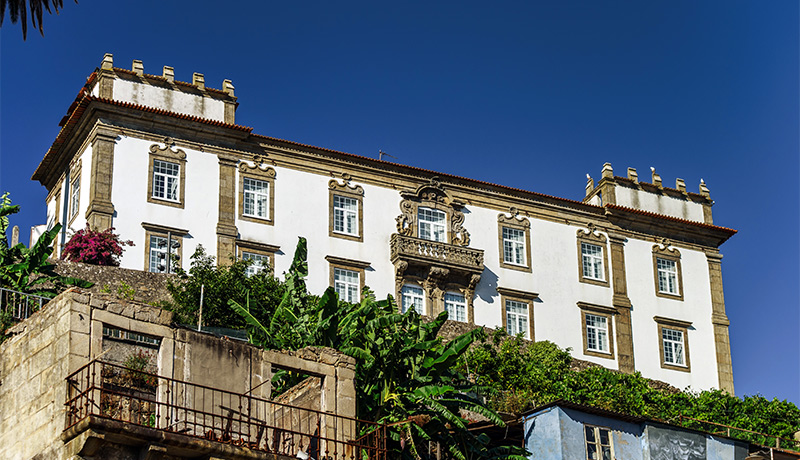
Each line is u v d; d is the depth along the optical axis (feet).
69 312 74.74
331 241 171.63
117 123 161.89
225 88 171.83
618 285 192.24
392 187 180.14
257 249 165.27
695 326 195.83
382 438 90.17
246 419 80.18
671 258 198.80
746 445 122.62
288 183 171.53
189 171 164.55
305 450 84.43
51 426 72.79
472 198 186.29
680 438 117.50
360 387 96.73
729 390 193.67
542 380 149.69
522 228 188.44
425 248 176.35
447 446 98.48
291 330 104.88
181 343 78.64
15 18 105.81
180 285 143.43
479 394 138.21
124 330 76.48
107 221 156.46
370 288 172.14
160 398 76.64
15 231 171.32
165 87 167.12
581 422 113.09
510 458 101.81
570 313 186.60
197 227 162.30
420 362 100.17
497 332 155.63
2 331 95.40
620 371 186.19
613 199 197.06
